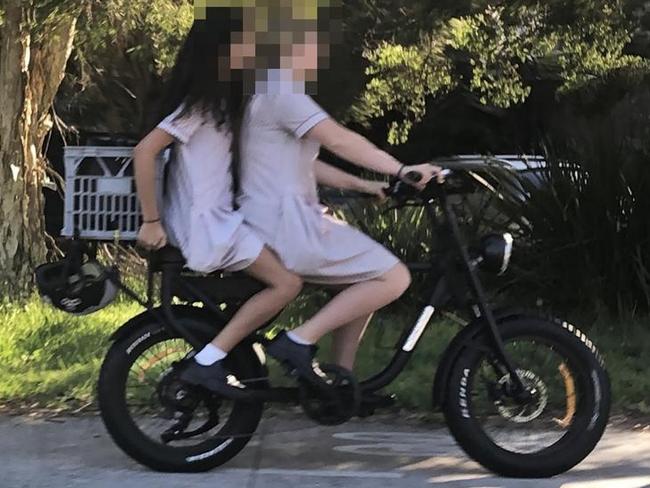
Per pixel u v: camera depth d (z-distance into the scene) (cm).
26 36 812
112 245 800
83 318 711
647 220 738
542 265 755
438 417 506
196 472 421
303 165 403
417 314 422
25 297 814
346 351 421
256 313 402
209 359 401
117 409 411
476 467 435
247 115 397
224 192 400
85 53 1053
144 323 414
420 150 2005
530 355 421
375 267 403
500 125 1947
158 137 391
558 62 1250
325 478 418
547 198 755
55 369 604
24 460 441
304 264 396
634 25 998
